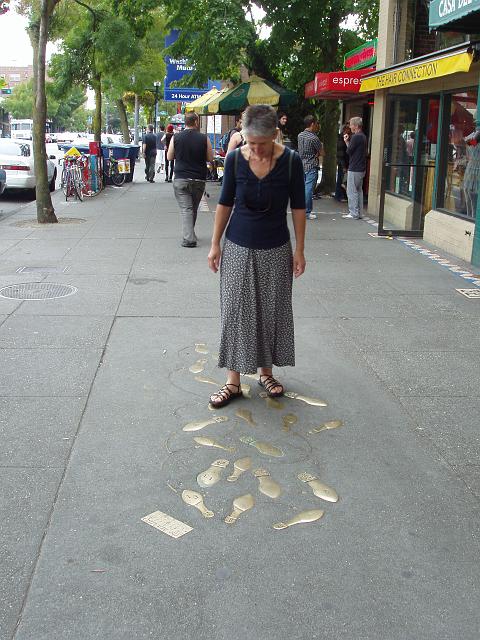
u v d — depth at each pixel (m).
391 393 4.93
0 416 4.42
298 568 3.04
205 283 7.96
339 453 4.07
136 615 2.73
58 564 3.02
